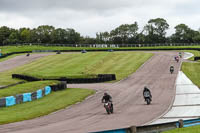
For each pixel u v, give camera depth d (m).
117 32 182.88
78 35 184.88
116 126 18.80
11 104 29.05
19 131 18.00
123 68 66.94
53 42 181.62
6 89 38.94
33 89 38.81
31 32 186.38
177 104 27.72
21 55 105.00
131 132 12.72
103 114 23.75
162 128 14.22
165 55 88.88
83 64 75.81
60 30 181.62
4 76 64.56
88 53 98.88
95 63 76.12
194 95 33.06
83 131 17.44
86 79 51.19
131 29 180.62
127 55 89.69
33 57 97.56
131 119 21.20
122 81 50.94
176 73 57.06
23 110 26.11
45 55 101.56
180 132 14.27
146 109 25.55
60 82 44.12
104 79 51.22
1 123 20.56
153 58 82.12
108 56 88.81
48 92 37.84
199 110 24.25
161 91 37.59
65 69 69.38
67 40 181.38
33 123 20.64
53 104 29.30
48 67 75.00
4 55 101.38
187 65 68.75
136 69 65.12
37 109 26.45
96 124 19.67
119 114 23.52
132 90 39.50
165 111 24.31
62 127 18.94
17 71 71.69
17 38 194.62
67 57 91.50
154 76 54.59
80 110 26.17
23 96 31.02
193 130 14.69
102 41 185.00
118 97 34.03
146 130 13.33
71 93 37.53
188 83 44.16
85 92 38.09
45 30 184.12
